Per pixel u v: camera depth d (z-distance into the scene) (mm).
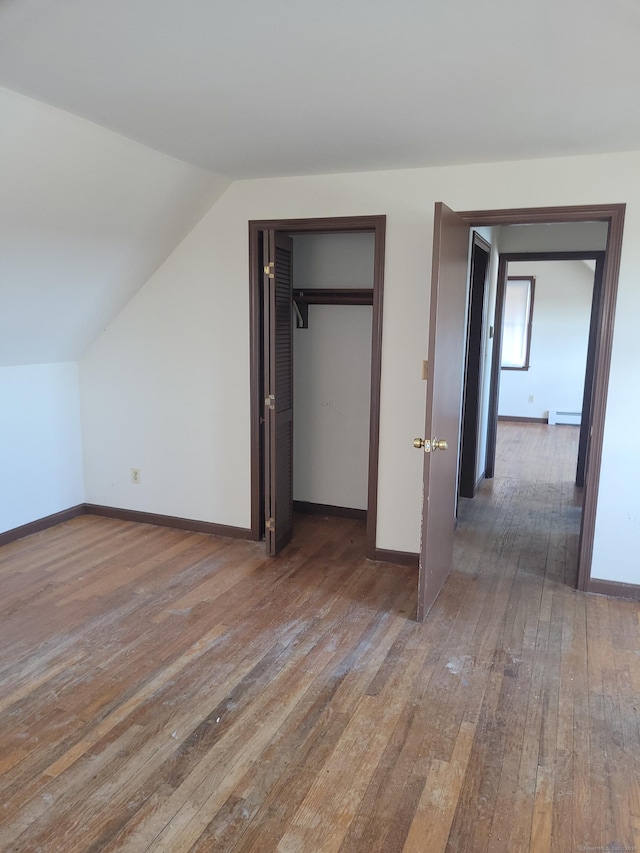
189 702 2342
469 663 2627
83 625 2906
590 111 2383
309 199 3549
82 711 2281
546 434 8039
